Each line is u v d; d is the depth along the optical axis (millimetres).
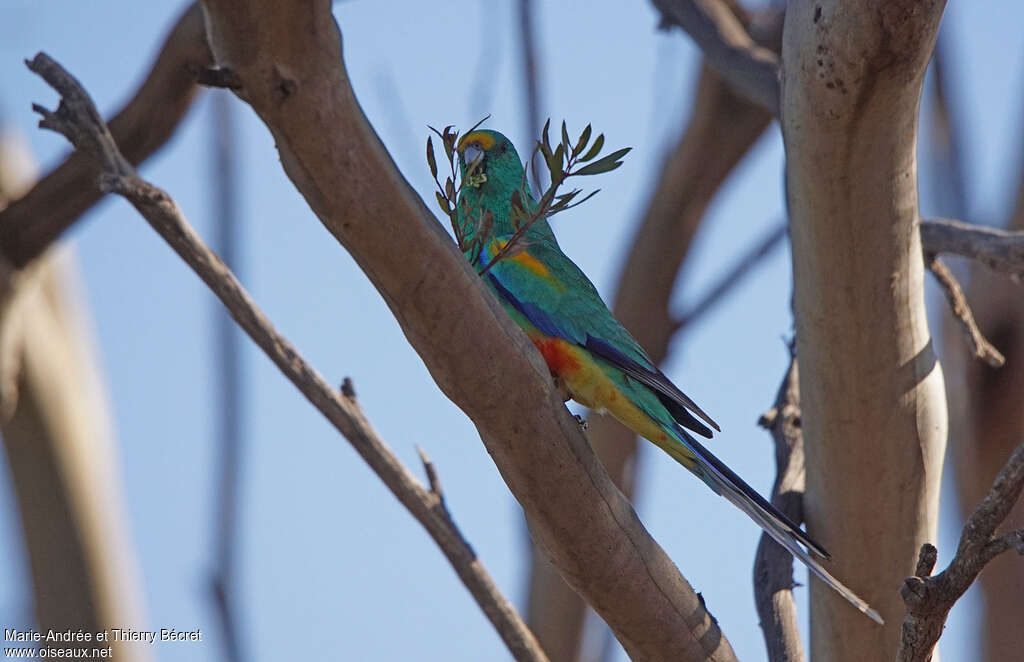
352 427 10703
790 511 11273
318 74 6125
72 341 17234
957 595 7555
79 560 16547
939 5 8445
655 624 9109
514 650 10750
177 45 14930
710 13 15430
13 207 15516
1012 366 17172
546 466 8156
